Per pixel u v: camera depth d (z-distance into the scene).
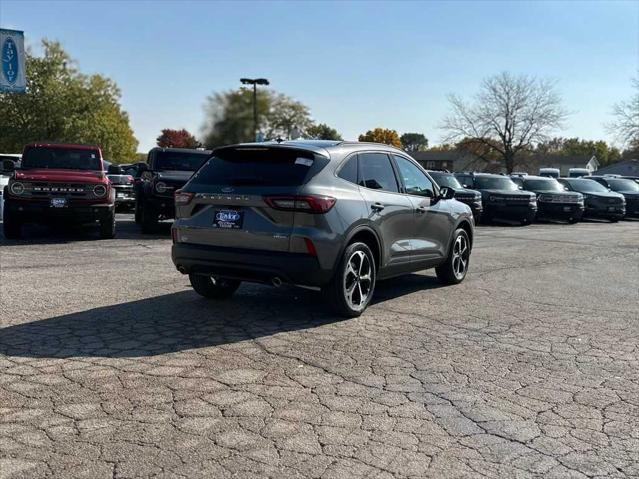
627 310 7.14
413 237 7.39
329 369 4.74
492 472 3.22
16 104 51.12
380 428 3.71
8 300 6.77
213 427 3.66
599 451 3.49
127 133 61.72
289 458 3.31
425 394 4.29
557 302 7.52
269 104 41.47
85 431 3.56
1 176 15.84
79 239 12.67
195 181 6.28
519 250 13.12
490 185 22.16
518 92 64.81
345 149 6.48
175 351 5.08
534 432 3.72
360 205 6.29
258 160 6.18
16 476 3.05
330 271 5.92
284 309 6.67
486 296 7.80
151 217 13.73
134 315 6.23
